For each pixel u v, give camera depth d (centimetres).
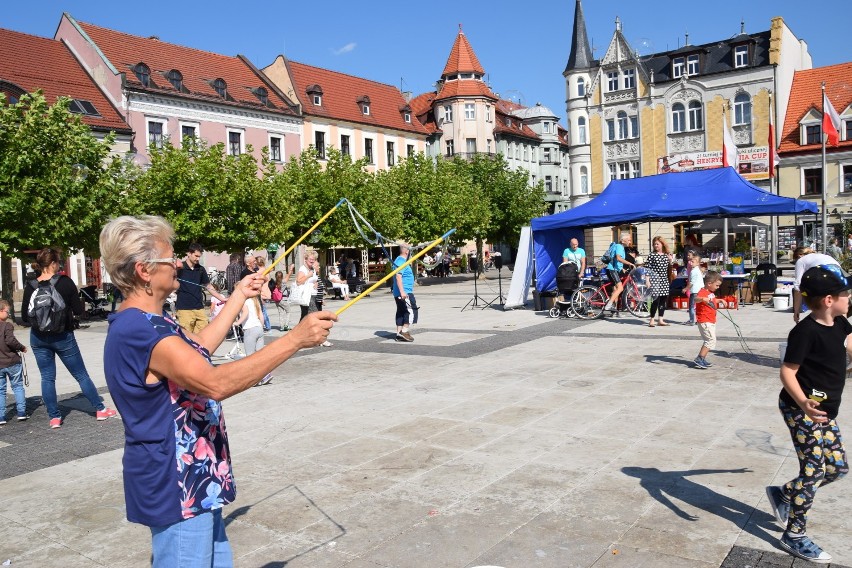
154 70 3734
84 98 3406
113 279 239
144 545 431
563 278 1616
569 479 512
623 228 4194
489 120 6097
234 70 4275
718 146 4288
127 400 227
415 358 1103
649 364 962
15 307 2839
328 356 1161
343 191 3050
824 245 2262
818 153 3938
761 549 390
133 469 230
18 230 1956
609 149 4728
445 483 514
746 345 1090
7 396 934
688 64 4422
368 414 738
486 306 2033
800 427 378
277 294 1686
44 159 1997
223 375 216
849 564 370
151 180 2512
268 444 638
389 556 398
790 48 4306
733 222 2508
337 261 4178
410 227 3628
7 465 610
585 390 812
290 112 4372
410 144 5381
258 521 455
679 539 405
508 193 4653
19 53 3372
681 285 1736
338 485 520
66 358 747
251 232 2675
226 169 2669
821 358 370
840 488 480
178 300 988
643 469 528
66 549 427
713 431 621
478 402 773
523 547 402
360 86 5175
